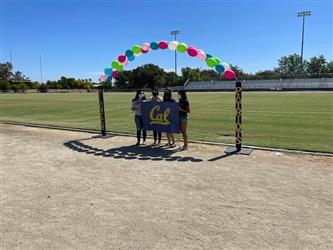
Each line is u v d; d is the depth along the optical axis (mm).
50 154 10547
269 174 7777
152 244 4676
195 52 11289
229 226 5164
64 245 4727
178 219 5473
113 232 5074
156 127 11445
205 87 86750
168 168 8539
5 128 16891
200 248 4531
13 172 8578
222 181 7348
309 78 80312
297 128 14859
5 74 146750
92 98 48594
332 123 16234
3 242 4875
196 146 11164
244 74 97250
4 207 6207
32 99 48125
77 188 7176
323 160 8938
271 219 5367
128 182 7484
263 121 17406
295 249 4438
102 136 13664
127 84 85938
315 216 5441
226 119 18750
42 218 5668
